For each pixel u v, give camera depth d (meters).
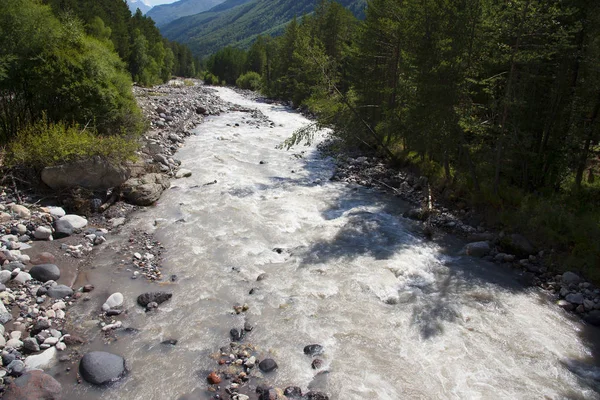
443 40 14.90
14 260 9.49
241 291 9.62
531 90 14.88
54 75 15.94
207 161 20.45
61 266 9.98
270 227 13.38
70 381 6.64
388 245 12.63
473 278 11.02
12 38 14.91
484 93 16.67
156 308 8.78
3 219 10.99
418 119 16.48
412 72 16.83
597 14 13.23
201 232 12.65
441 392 6.92
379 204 16.41
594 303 9.84
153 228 12.73
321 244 12.45
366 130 22.25
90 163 13.55
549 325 9.08
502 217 13.94
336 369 7.30
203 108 34.16
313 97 22.38
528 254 12.41
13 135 14.77
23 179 13.07
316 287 9.97
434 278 10.94
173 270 10.44
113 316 8.43
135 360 7.25
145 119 24.50
